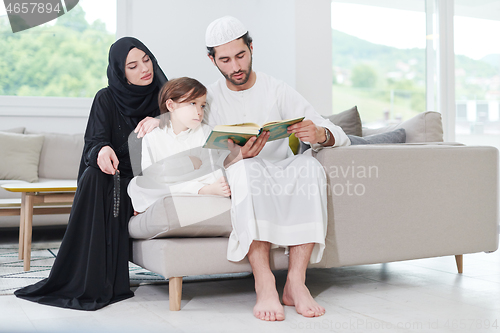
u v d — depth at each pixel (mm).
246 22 4422
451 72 4148
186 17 4441
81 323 1434
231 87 1989
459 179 2012
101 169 1738
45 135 3865
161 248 1555
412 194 1908
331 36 3812
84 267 1692
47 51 4230
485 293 1806
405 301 1690
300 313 1516
